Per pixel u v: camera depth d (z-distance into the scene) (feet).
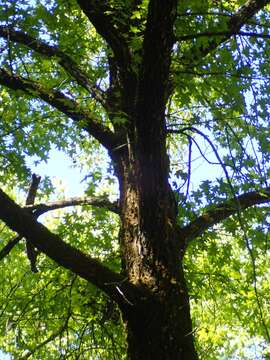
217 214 18.10
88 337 22.86
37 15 22.11
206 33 15.08
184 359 14.01
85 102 23.71
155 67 13.55
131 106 17.48
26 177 24.71
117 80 19.83
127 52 17.30
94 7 16.80
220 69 19.90
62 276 23.34
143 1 16.44
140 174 14.71
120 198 17.88
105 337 23.25
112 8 17.51
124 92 17.74
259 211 20.56
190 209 19.88
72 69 20.72
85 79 20.45
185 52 17.49
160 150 14.58
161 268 14.88
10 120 25.32
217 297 26.32
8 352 24.52
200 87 20.58
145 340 14.23
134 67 16.39
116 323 21.84
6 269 27.14
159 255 14.97
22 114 25.40
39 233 14.01
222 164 14.70
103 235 25.45
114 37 17.16
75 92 24.62
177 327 14.33
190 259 23.66
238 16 18.57
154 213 14.84
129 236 16.30
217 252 22.40
